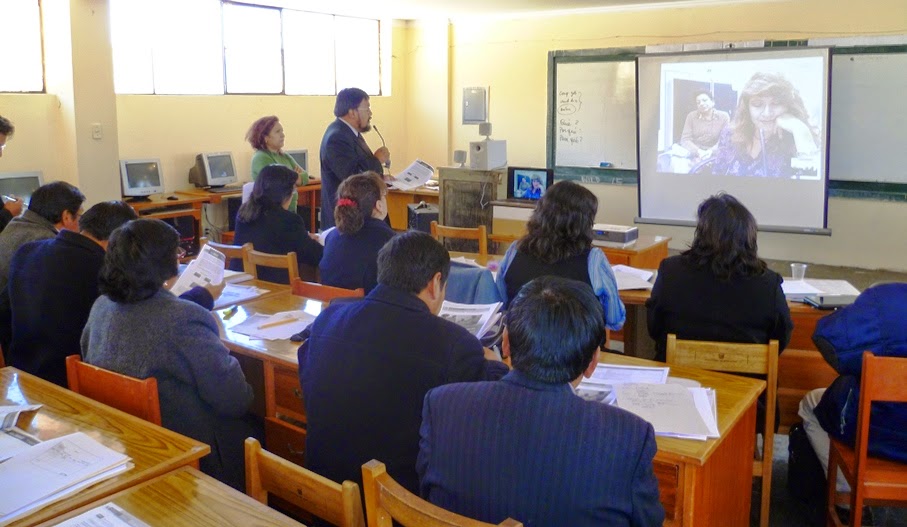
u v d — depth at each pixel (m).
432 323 1.76
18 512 1.41
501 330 2.31
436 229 4.29
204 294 2.65
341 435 1.78
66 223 3.09
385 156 5.17
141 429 1.78
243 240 3.68
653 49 7.70
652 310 2.74
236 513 1.44
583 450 1.31
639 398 1.99
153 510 1.45
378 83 9.21
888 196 6.80
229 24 7.41
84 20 5.64
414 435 1.72
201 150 7.24
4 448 1.68
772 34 7.13
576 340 1.35
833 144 6.98
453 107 9.18
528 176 6.32
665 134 7.34
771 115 6.85
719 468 1.97
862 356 2.16
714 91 7.06
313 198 7.73
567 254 2.59
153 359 2.01
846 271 6.96
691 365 2.40
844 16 6.79
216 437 2.13
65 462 1.58
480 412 1.39
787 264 7.19
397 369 1.73
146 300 2.05
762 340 2.56
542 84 8.48
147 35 6.75
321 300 3.01
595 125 8.19
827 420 2.39
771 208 6.98
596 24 8.05
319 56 8.39
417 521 1.27
